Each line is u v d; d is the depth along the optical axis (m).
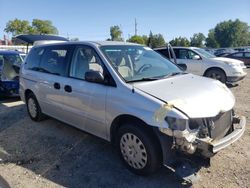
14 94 8.27
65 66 4.81
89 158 4.28
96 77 3.95
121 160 3.94
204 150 3.21
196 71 11.25
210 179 3.61
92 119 4.23
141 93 3.53
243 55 23.52
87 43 4.51
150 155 3.47
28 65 6.04
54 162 4.19
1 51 9.20
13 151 4.60
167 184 3.53
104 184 3.58
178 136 3.15
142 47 4.94
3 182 2.52
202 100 3.47
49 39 9.89
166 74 4.36
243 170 3.81
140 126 3.58
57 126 5.74
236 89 10.20
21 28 50.34
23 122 6.09
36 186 3.56
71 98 4.55
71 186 3.55
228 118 3.80
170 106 3.24
